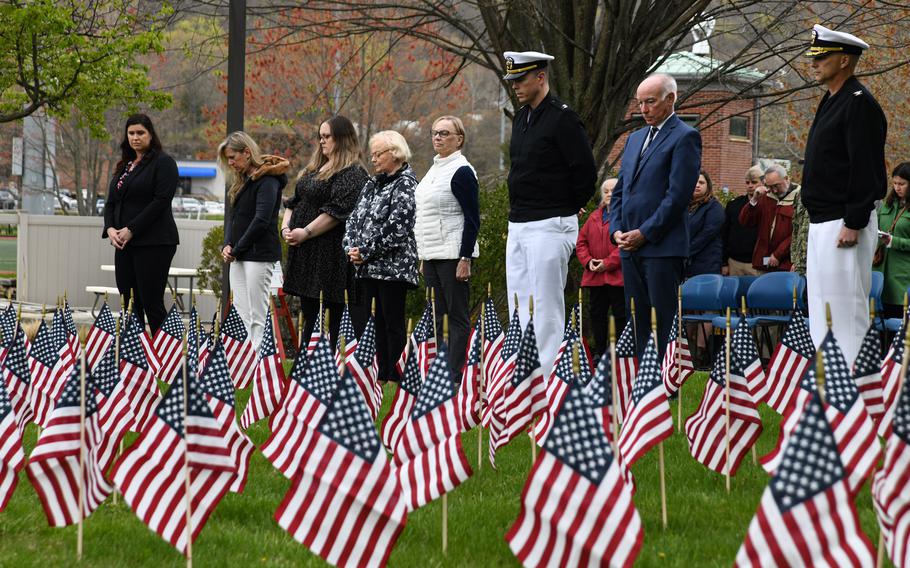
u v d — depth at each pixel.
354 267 16.08
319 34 30.11
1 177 62.22
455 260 15.48
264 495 10.15
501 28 25.08
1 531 8.87
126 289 16.89
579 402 7.21
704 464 10.73
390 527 7.72
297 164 59.12
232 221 16.64
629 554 7.09
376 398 12.31
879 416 10.17
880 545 7.07
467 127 73.88
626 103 25.70
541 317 13.45
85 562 8.01
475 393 11.80
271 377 13.07
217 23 36.53
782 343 11.71
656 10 24.62
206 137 61.59
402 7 27.83
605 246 18.97
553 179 13.32
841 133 11.27
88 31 31.84
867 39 32.94
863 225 11.09
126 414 10.63
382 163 15.43
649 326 13.62
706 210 20.77
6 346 12.95
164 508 8.34
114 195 16.86
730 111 50.00
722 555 8.17
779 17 24.81
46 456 8.52
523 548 7.27
